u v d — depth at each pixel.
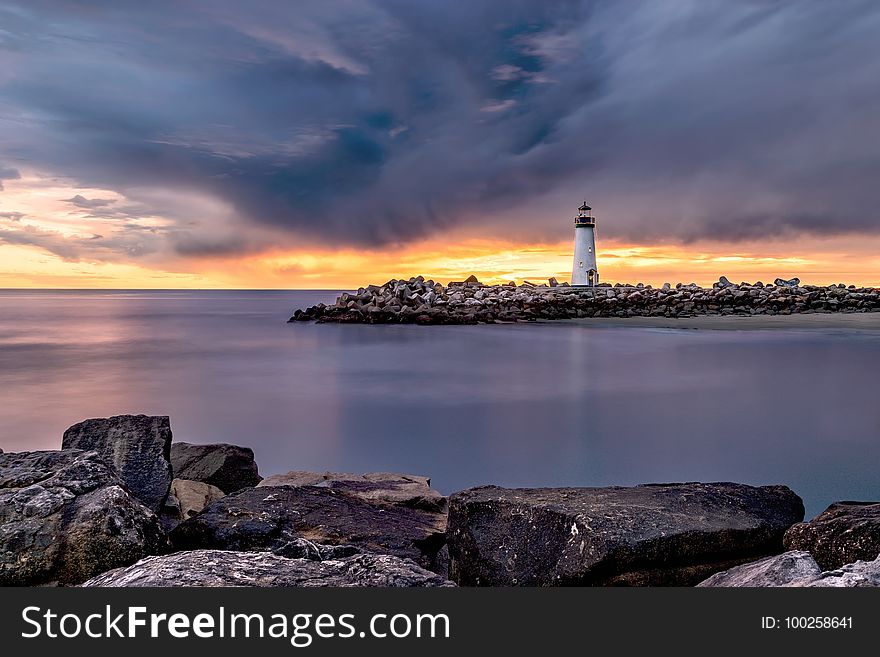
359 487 8.19
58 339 44.31
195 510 7.62
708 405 19.92
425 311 56.34
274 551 4.47
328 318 58.78
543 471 13.20
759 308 66.56
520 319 58.34
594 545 5.05
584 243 83.00
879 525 4.74
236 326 56.97
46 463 5.81
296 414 19.09
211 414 19.16
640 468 13.30
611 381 24.91
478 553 5.66
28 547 4.68
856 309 69.81
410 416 18.66
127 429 8.28
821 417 18.02
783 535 5.42
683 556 5.20
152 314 81.12
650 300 66.88
